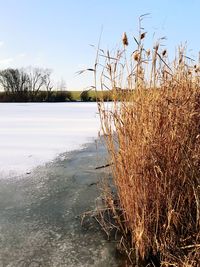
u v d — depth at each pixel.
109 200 2.82
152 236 2.33
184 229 2.38
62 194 3.41
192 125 2.34
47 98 48.94
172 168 2.33
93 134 7.59
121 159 2.50
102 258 2.29
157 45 2.45
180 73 2.56
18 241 2.49
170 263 2.11
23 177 3.95
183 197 2.38
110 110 2.59
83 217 2.81
